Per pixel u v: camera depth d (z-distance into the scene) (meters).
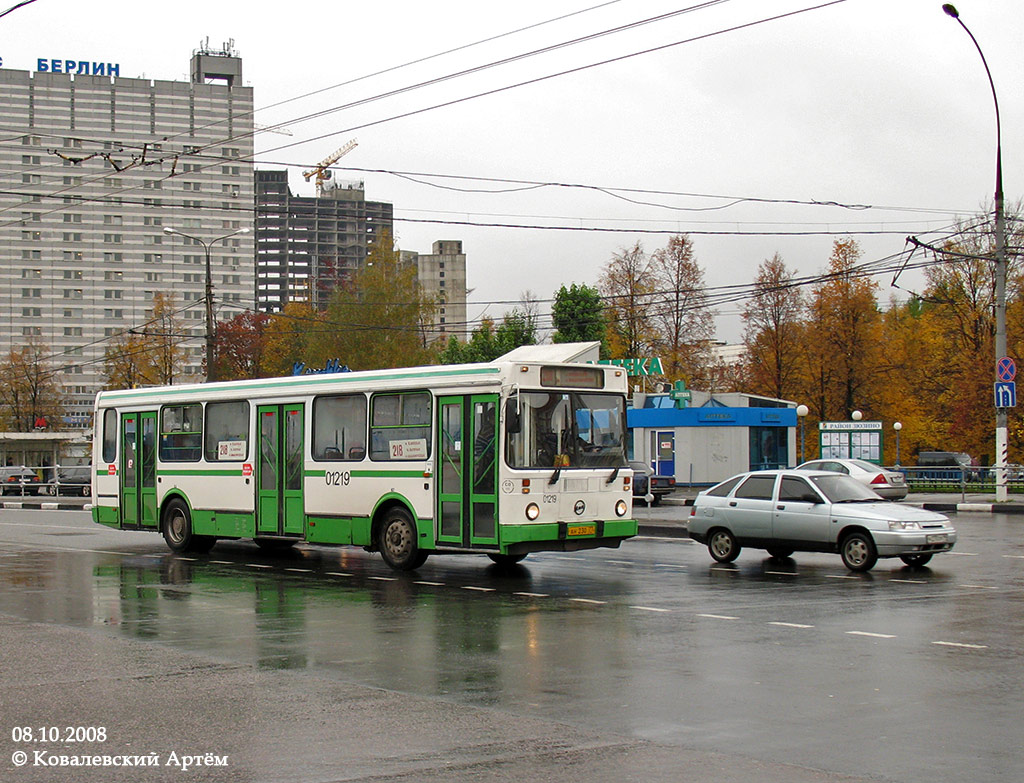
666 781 6.42
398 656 10.62
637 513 34.62
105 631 12.33
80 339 139.50
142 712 8.29
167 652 10.92
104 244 140.25
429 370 17.89
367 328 71.12
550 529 16.77
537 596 15.19
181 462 22.33
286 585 16.78
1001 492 34.31
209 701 8.66
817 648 10.96
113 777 6.63
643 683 9.28
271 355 82.56
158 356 71.25
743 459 46.19
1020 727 7.74
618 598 14.91
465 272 178.00
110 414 24.12
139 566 19.92
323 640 11.62
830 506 18.14
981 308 55.81
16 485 50.59
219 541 25.67
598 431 17.70
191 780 6.53
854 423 43.47
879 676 9.56
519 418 16.61
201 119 143.75
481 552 16.84
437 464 17.59
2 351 135.75
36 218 137.62
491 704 8.50
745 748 7.18
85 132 139.25
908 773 6.61
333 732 7.63
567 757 6.96
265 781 6.48
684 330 61.47
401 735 7.54
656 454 47.84
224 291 144.75
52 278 138.25
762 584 16.41
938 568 18.33
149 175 141.62
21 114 136.50
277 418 20.42
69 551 23.25
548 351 45.62
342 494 19.06
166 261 142.62
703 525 19.83
